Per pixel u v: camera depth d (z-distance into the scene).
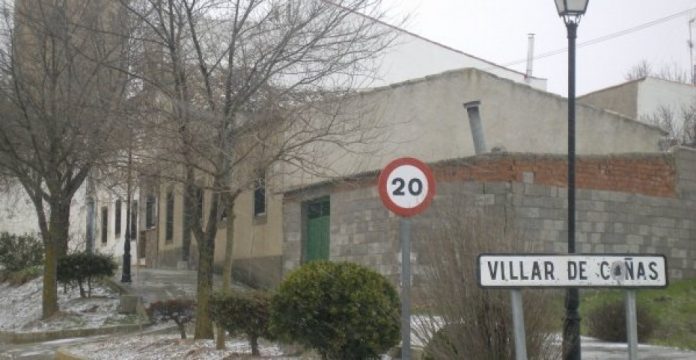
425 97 21.50
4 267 29.61
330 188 20.36
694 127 31.22
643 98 31.31
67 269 22.36
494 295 7.62
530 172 17.45
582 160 18.47
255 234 23.84
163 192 18.47
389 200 8.01
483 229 7.98
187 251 30.31
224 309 12.06
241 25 14.23
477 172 17.12
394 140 20.75
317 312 10.17
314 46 14.41
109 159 17.61
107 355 14.38
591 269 6.58
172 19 13.75
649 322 13.69
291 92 14.02
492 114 22.23
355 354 10.21
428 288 8.07
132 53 15.81
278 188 18.48
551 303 7.93
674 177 19.73
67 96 18.33
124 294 22.30
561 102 23.19
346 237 19.59
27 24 19.09
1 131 19.44
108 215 37.88
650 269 6.61
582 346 12.09
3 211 36.78
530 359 7.61
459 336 7.74
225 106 13.49
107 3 17.72
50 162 19.95
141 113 13.62
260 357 11.99
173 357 13.01
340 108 14.68
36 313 21.80
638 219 18.95
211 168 14.17
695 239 19.78
